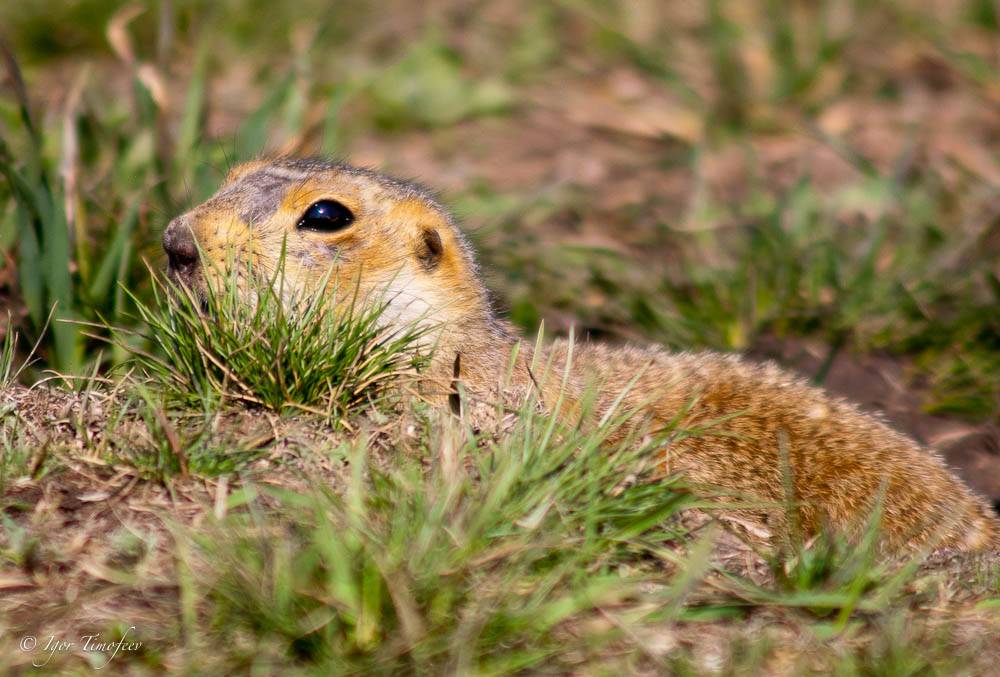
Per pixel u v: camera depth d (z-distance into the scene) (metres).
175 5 20.50
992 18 21.62
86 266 11.59
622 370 10.68
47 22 20.17
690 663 7.06
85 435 8.38
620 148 18.86
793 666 7.15
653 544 7.87
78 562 7.39
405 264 10.40
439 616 7.02
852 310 13.54
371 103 19.45
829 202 16.75
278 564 6.99
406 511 7.48
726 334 13.30
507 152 18.53
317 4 21.98
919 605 7.91
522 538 7.39
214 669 6.73
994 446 11.62
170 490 7.90
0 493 7.86
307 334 8.93
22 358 11.20
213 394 8.80
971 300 13.73
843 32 21.22
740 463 9.93
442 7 23.20
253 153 13.95
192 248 9.92
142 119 13.95
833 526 9.37
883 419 11.16
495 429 8.77
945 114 19.53
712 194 17.16
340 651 6.90
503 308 11.97
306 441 8.40
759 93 19.75
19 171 11.98
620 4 22.73
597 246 15.44
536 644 7.07
